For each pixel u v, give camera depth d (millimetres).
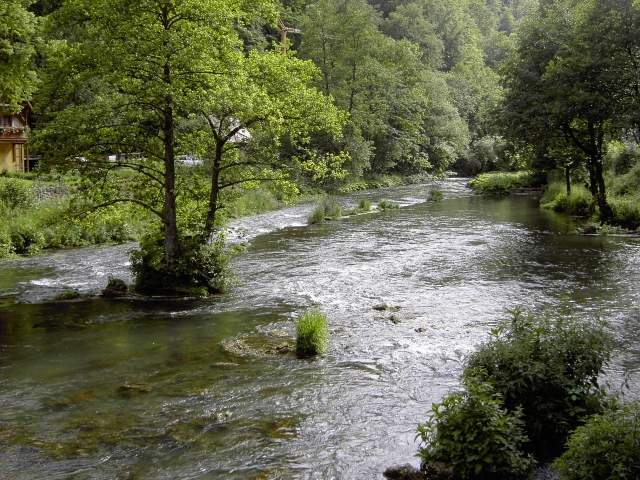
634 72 27734
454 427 7742
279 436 9109
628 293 17328
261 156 20125
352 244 26938
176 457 8500
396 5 113500
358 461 8336
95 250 26531
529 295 17391
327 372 11727
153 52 16578
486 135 88938
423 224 33094
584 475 6629
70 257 24859
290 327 14875
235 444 8859
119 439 9055
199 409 10094
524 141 34250
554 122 30391
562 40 31891
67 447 8828
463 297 17406
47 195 32531
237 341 13742
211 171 21750
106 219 19719
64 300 18031
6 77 29312
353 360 12383
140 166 18703
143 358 12766
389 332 14227
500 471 7449
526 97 32250
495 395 7902
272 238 29000
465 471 7488
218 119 20172
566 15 32688
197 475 8016
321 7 68562
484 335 13805
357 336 13969
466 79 102375
